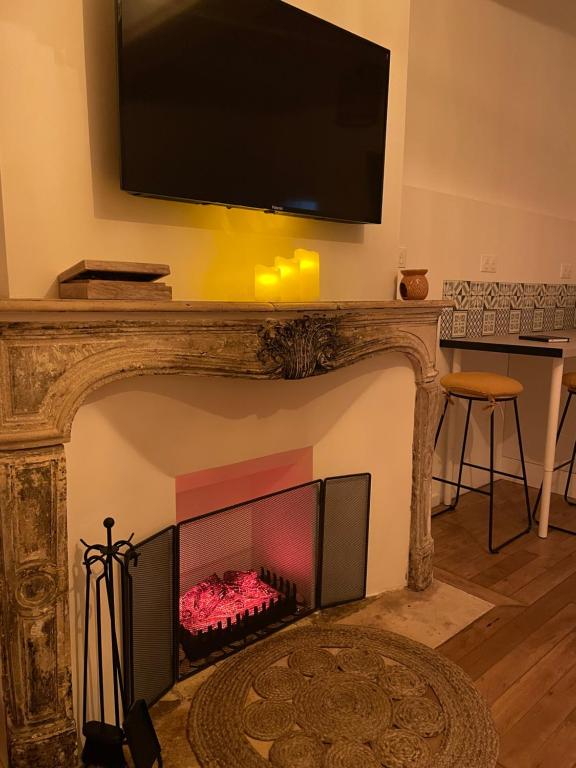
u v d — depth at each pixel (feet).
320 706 5.28
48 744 4.34
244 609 6.33
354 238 7.02
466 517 9.96
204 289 5.71
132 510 4.93
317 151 6.08
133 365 4.50
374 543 7.20
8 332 3.88
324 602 6.91
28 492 4.09
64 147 4.62
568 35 11.35
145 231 5.22
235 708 5.25
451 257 9.77
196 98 5.05
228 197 5.37
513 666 5.98
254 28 5.38
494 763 4.70
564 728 5.14
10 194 4.36
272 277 5.78
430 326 7.13
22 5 4.29
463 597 7.32
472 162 9.95
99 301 4.05
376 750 4.79
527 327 11.69
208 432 5.41
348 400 6.67
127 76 4.61
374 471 7.04
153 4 4.70
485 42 9.75
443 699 5.41
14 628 4.17
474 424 10.98
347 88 6.27
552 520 9.86
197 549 5.81
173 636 5.49
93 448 4.58
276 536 6.43
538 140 11.22
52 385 4.10
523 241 11.24
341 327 5.94
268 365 5.24
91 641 4.73
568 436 10.81
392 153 7.26
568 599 7.33
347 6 6.45
